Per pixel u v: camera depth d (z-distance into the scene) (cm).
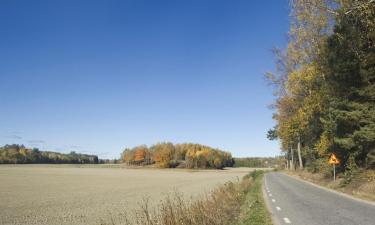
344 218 1498
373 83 2984
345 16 2245
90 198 3766
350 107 3083
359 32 2753
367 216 1534
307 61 4112
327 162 4150
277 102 5566
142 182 6881
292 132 6128
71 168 16700
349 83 3148
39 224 2155
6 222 2245
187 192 4044
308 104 4472
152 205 2859
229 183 3064
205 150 19225
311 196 2625
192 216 1259
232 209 1970
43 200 3597
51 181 7094
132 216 2316
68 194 4294
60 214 2586
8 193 4447
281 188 3591
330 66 3297
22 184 6178
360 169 3131
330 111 3344
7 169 13762
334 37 3116
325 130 4047
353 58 3025
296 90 4575
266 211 1812
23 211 2770
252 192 3053
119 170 15475
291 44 4075
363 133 2897
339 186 3194
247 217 1622
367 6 2006
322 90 3878
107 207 2947
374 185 2500
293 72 4406
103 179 8056
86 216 2467
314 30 3459
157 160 19200
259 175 7294
